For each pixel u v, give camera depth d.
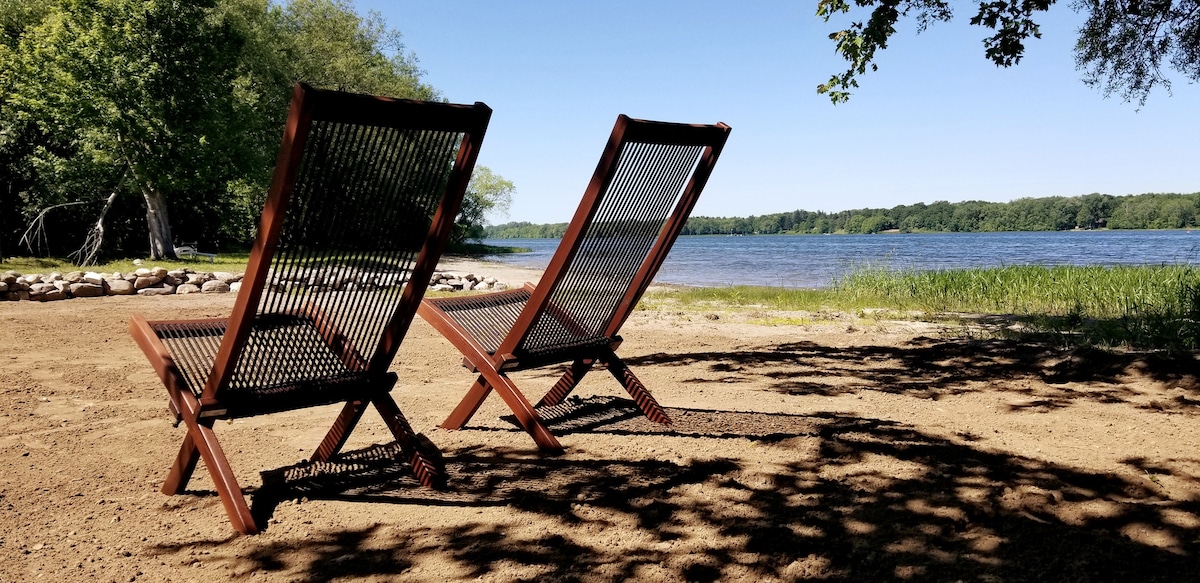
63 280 13.49
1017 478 3.68
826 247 81.69
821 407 5.34
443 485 3.62
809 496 3.46
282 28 38.75
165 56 26.48
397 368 7.07
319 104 2.51
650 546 2.96
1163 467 3.86
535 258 50.94
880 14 9.02
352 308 3.41
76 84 25.14
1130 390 5.76
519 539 3.02
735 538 3.02
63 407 5.27
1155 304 11.09
